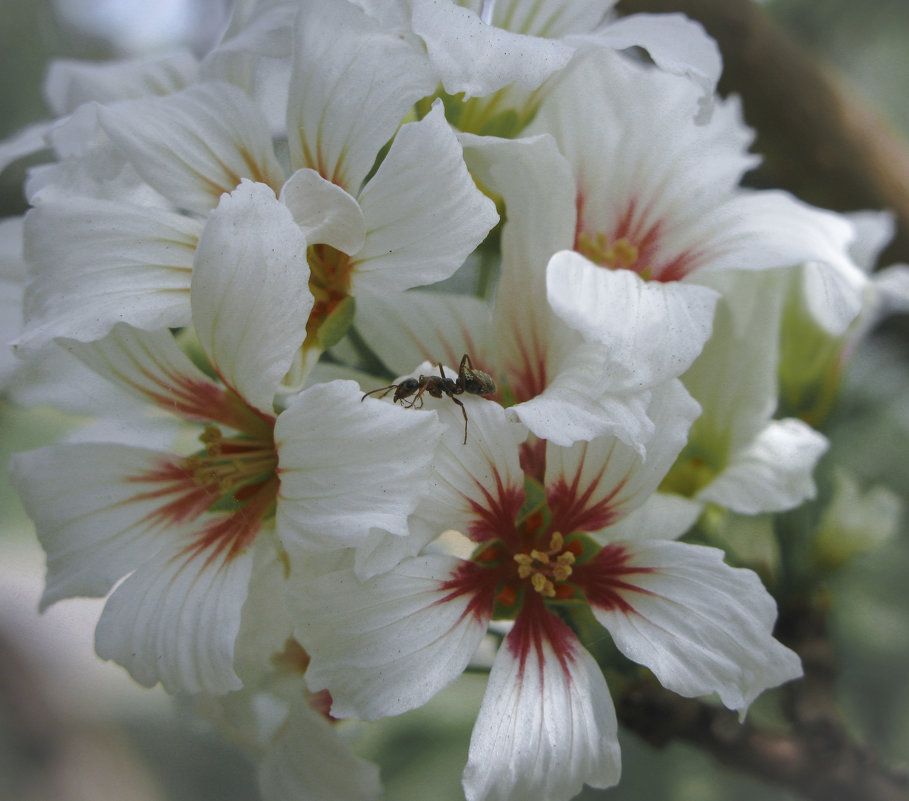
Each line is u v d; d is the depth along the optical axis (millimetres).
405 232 170
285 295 169
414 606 171
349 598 168
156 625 172
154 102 178
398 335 178
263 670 178
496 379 179
